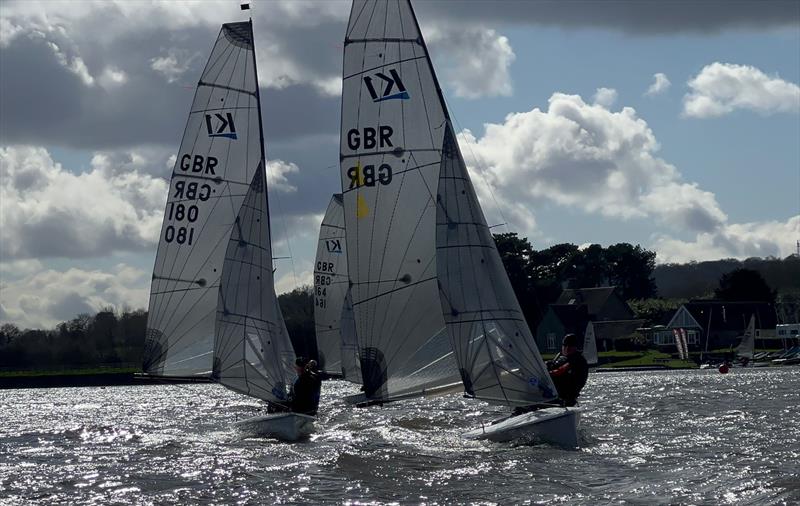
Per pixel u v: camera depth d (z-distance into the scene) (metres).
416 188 29.03
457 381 28.80
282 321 44.56
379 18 29.14
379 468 22.98
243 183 38.03
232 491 21.05
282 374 32.94
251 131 37.94
